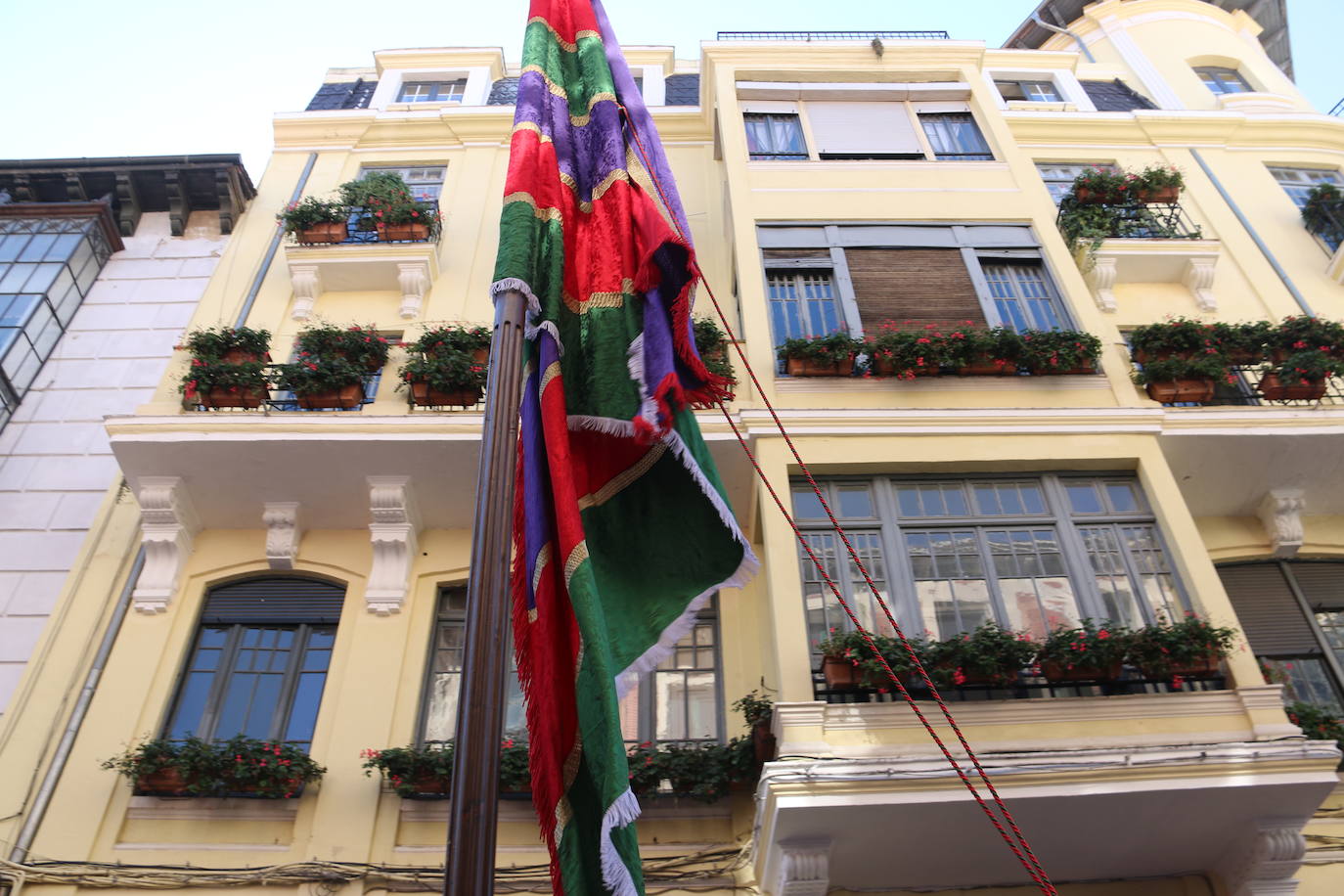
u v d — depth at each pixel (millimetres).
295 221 11977
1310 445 9414
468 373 9742
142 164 13109
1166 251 11883
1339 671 9195
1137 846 7039
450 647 9242
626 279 5508
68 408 11242
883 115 12484
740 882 7523
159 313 12242
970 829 6742
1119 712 7184
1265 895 6891
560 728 4371
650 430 4824
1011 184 11516
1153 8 18266
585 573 4391
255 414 9438
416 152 13766
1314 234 12836
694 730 8609
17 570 9750
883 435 9016
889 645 7223
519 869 7676
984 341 9406
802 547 8391
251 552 9633
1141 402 9508
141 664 8844
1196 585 8000
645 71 15781
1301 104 16516
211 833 7914
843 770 6574
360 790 8102
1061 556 8391
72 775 8148
